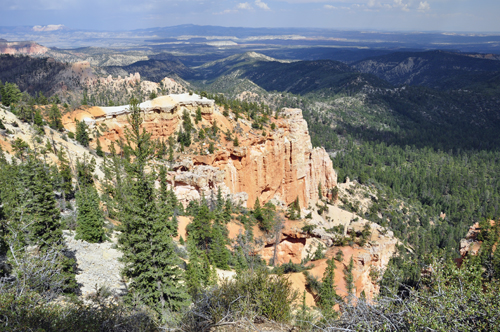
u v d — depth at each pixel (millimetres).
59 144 85812
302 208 133750
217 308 20344
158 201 34281
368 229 69812
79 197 54750
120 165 82125
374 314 14656
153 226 30719
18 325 14828
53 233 32094
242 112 129250
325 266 57031
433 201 187000
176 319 23375
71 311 18797
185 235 67312
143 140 31562
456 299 14102
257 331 18828
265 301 21141
